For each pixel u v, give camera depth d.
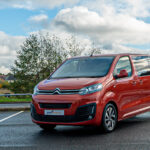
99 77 6.71
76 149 5.07
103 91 6.43
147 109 8.02
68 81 6.66
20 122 8.69
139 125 7.51
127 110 7.19
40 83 7.12
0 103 19.98
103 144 5.41
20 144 5.59
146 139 5.77
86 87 6.29
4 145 5.52
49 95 6.50
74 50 36.28
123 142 5.53
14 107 12.99
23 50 36.56
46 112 6.46
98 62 7.40
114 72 7.03
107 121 6.58
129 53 7.99
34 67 36.19
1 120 9.35
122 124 7.75
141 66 8.12
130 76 7.50
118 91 6.87
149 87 8.15
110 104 6.62
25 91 36.44
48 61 36.25
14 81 36.28
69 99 6.22
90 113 6.19
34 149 5.17
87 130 7.03
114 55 7.56
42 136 6.40
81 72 7.22
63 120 6.27
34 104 6.70
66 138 6.11
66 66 7.81
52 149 5.13
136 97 7.57
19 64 36.19
